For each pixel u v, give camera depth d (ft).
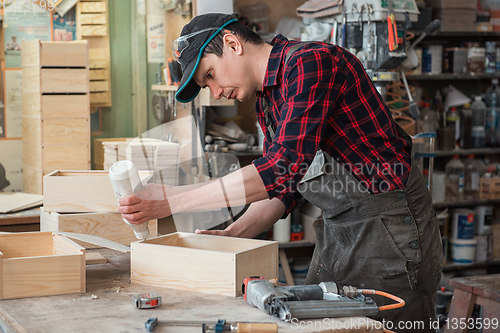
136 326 3.28
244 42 4.31
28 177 9.21
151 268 4.17
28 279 3.85
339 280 4.92
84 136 8.82
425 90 13.05
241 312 3.54
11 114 9.71
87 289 4.08
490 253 12.57
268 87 4.38
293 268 11.82
